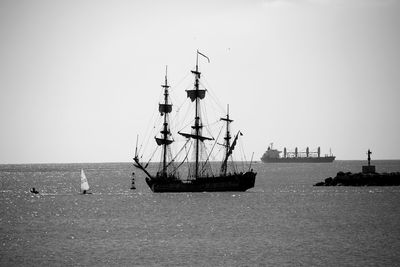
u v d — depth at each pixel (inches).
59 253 6023.6
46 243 6560.0
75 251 6117.1
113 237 6948.8
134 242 6609.3
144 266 5467.5
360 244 6461.6
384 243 6515.8
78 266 5482.3
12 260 5723.4
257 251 6102.4
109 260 5713.6
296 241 6638.8
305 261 5659.5
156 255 5920.3
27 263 5610.2
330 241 6638.8
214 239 6781.5
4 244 6505.9
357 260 5703.7
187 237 6929.1
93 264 5561.0
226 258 5787.4
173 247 6318.9
